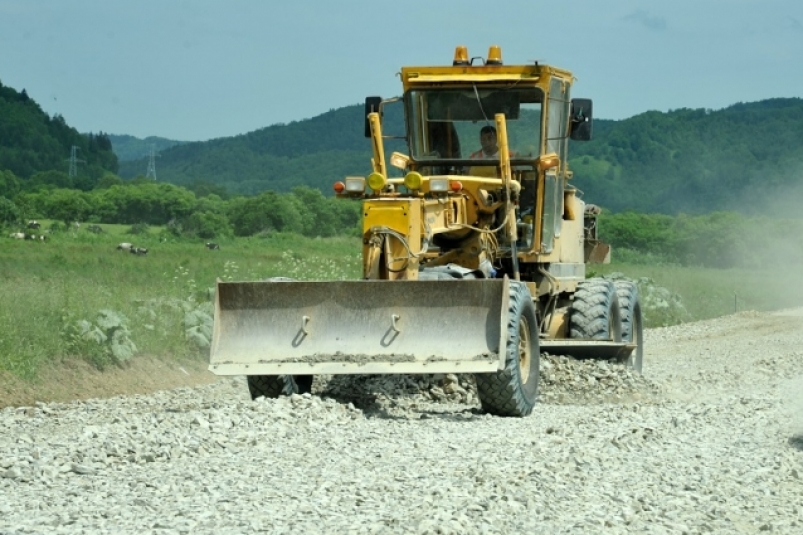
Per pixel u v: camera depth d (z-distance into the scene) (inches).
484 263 908.0
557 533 469.7
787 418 793.6
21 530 459.2
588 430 727.1
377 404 877.2
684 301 2433.6
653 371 1237.7
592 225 1220.5
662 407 861.8
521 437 705.0
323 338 791.1
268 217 5851.4
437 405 892.0
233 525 466.6
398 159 949.8
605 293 1037.8
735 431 741.3
